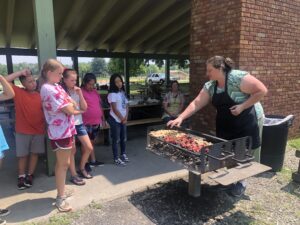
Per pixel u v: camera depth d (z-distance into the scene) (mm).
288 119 4457
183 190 3871
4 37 9711
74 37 10609
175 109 5859
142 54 13141
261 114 3688
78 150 5754
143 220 3154
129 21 9406
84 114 4465
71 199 3582
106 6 7715
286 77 5742
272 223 3137
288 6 5426
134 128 7855
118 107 4746
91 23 8984
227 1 4832
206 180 4156
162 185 4027
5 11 7789
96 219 3154
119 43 11211
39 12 3904
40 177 4277
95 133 4691
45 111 3137
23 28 9195
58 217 3148
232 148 2930
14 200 3562
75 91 3904
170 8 8586
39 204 3455
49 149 4230
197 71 5613
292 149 5617
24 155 3914
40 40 3959
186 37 11781
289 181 4176
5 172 4547
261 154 4492
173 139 3111
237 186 3676
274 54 5344
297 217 3260
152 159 5141
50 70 3039
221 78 3203
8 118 7238
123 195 3705
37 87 3971
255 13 4824
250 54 4895
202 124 5551
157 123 8008
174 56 14375
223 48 5004
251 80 3002
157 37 11258
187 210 3367
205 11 5293
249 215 3285
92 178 4250
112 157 5305
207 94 3518
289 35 5586
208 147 2668
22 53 10828
